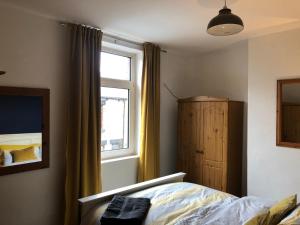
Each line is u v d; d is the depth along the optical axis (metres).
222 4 2.28
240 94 3.70
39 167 2.58
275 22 2.70
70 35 2.75
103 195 2.17
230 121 3.36
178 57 4.18
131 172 3.48
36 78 2.57
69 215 2.68
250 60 3.17
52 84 2.69
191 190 2.36
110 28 3.00
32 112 2.54
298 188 2.78
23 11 2.46
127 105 3.65
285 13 2.47
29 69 2.52
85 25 2.88
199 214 1.86
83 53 2.80
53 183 2.71
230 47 3.81
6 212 2.38
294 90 2.81
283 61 2.90
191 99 3.68
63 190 2.77
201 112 3.58
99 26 2.93
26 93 2.48
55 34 2.70
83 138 2.77
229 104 3.34
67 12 2.53
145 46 3.50
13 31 2.40
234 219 1.77
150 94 3.55
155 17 2.63
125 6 2.37
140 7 2.38
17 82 2.44
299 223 1.33
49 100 2.66
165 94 3.98
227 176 3.31
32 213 2.55
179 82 4.20
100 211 2.00
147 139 3.48
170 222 1.76
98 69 2.95
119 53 3.51
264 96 3.05
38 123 2.58
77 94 2.72
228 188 3.34
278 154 2.93
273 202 2.07
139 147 3.57
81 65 2.76
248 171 3.18
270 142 2.99
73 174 2.70
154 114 3.59
